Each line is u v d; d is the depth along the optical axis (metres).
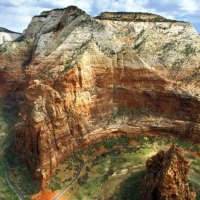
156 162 55.94
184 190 49.94
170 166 49.56
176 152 51.81
